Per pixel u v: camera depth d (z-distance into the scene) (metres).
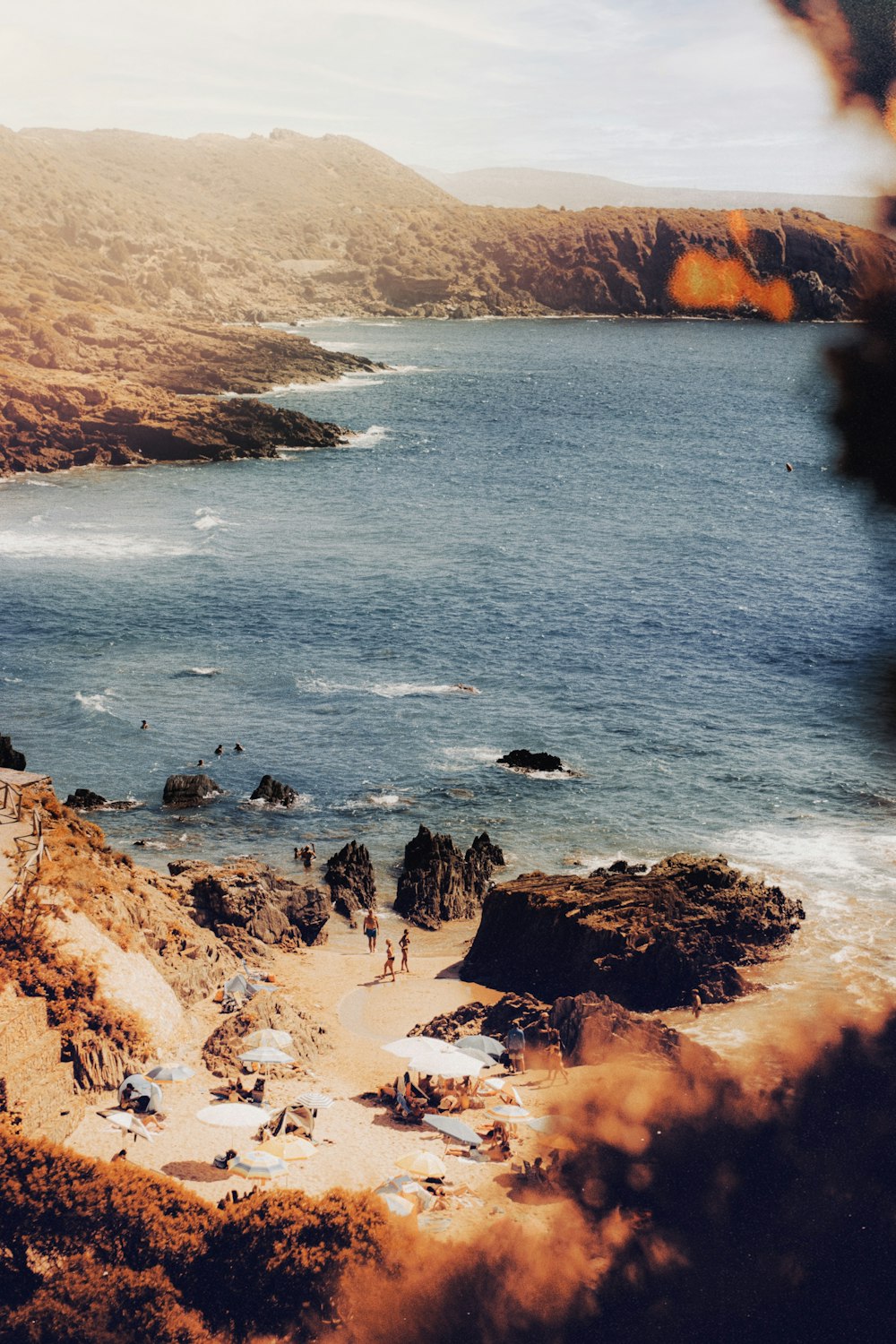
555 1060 38.47
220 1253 27.81
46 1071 33.47
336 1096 36.94
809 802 65.62
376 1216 28.92
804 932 50.66
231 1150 31.36
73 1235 28.09
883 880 56.22
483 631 95.75
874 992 45.06
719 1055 39.94
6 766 66.25
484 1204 30.77
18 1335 26.39
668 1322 26.81
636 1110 35.94
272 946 51.03
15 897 39.62
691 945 46.03
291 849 60.81
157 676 84.69
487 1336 26.50
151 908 45.44
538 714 78.81
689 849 60.19
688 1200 31.17
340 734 75.38
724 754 72.12
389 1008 45.03
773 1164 32.84
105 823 63.03
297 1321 26.78
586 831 62.59
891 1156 32.97
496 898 49.91
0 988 35.62
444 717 78.25
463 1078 37.16
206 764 70.56
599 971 45.53
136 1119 32.81
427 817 64.44
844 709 78.81
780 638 93.44
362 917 55.22
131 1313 26.67
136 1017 37.66
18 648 89.75
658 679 85.19
